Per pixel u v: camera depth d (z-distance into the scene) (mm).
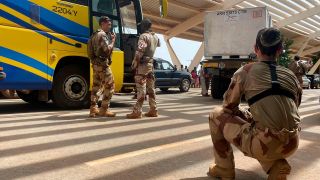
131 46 9445
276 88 2848
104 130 5719
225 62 12961
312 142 5270
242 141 2975
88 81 8695
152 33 7195
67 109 8516
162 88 19812
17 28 7473
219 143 3340
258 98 2861
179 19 29875
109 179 3396
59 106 8406
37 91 9422
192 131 5855
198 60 32938
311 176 3666
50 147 4535
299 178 3596
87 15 8508
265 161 2977
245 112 3193
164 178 3479
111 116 7234
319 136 5758
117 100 11938
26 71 7582
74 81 8508
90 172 3588
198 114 8117
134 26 9609
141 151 4453
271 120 2787
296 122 2848
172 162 4020
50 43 7891
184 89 19266
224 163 3393
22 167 3689
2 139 4930
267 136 2768
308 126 6793
